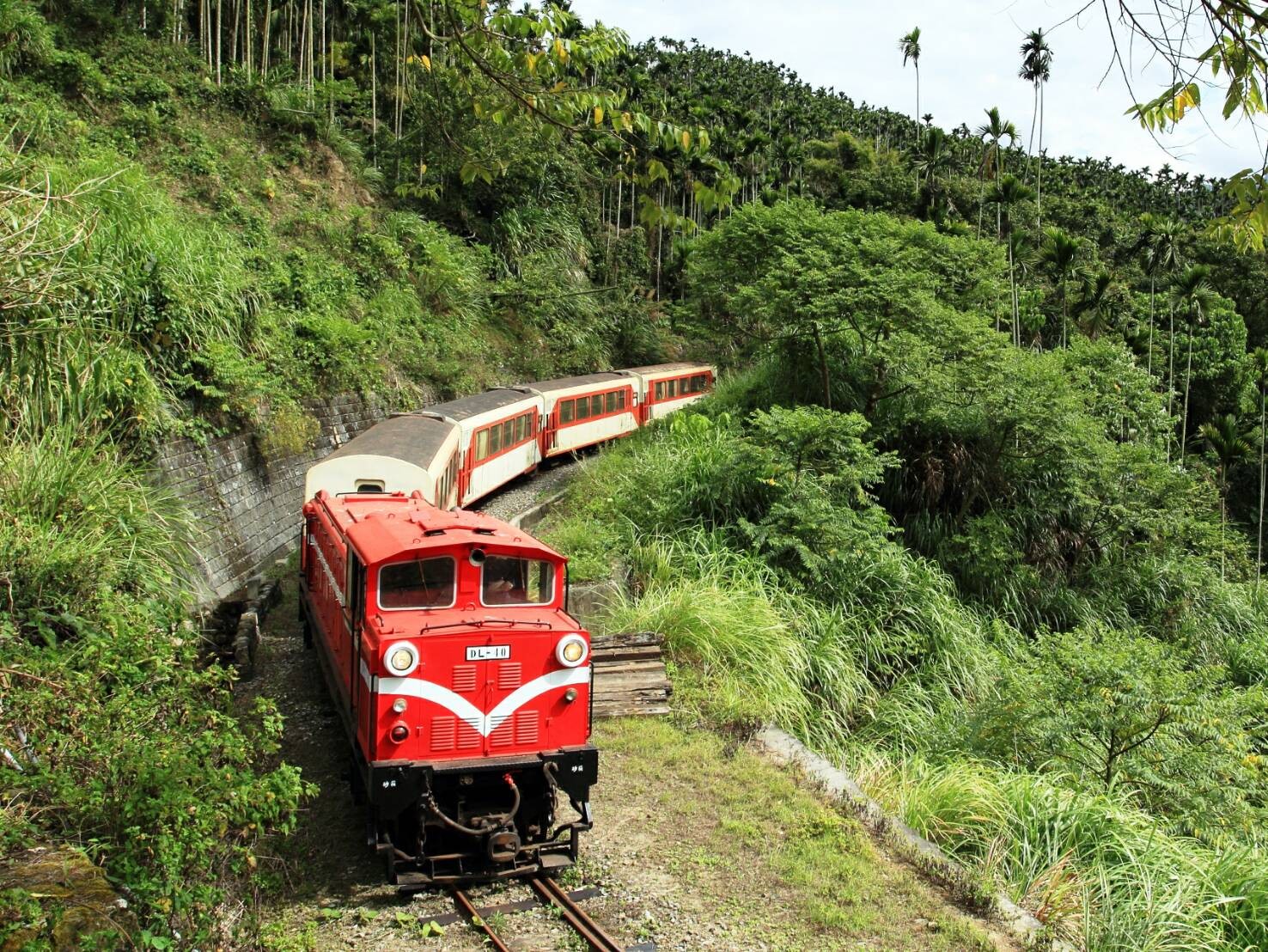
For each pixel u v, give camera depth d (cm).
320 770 836
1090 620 1507
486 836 667
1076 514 1772
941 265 1989
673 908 638
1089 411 1894
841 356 1997
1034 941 607
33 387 964
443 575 720
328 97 3036
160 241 1351
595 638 1020
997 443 1725
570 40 502
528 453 2206
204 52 2928
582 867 689
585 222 3997
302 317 2030
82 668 723
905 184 5416
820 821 750
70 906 464
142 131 2359
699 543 1373
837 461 1444
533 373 3122
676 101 5200
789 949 594
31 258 855
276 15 3278
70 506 901
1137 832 760
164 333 1338
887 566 1363
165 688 678
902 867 701
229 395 1455
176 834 546
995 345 1681
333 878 668
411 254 2892
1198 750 918
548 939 599
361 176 2998
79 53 2373
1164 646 1011
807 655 1140
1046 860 728
